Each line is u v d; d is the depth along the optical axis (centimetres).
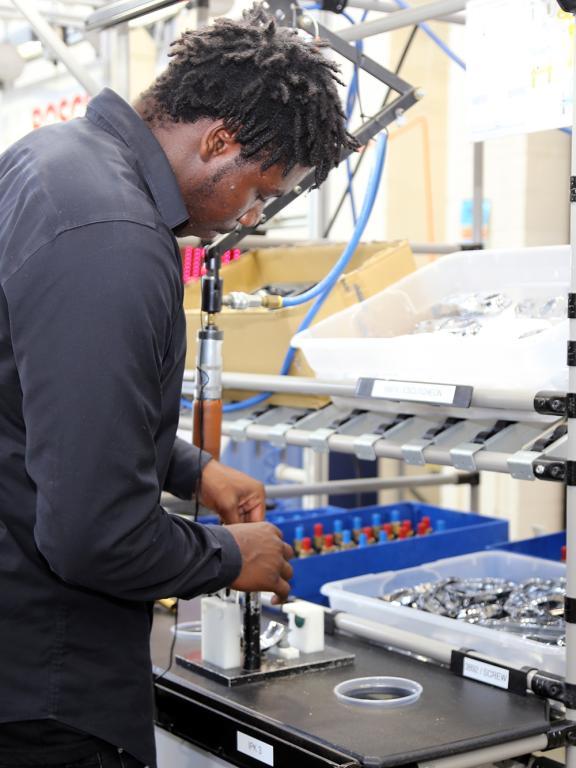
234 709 145
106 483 105
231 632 159
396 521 282
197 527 125
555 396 141
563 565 210
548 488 418
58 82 354
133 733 126
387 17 192
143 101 122
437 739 132
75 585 120
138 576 113
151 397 109
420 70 430
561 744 139
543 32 153
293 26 173
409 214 434
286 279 257
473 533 251
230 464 361
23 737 121
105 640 123
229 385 203
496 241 410
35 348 105
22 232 109
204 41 116
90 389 103
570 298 133
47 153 115
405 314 209
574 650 138
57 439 104
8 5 277
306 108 117
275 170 121
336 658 164
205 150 118
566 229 409
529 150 394
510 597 185
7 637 119
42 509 106
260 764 140
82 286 104
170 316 112
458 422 166
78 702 121
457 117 436
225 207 123
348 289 218
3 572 118
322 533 269
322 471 331
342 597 189
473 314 195
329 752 128
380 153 195
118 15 194
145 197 113
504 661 153
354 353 176
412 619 175
